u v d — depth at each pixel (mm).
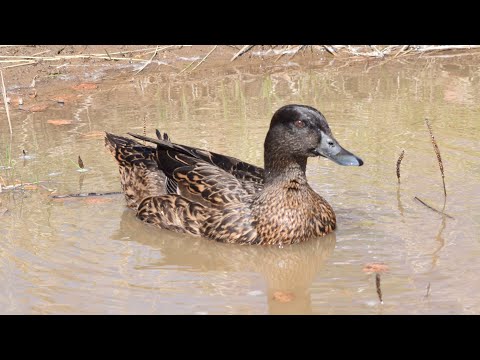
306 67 13461
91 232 7676
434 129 10188
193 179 7863
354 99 11648
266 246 7484
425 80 12578
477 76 12711
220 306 6219
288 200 7430
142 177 8297
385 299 6199
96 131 10430
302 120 7250
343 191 8477
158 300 6293
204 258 7238
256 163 9141
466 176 8656
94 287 6492
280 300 6297
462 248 7012
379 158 9297
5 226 7699
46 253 7125
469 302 6102
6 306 6168
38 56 13078
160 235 7781
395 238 7332
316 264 6984
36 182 8828
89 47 13477
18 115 11195
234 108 11328
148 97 11961
